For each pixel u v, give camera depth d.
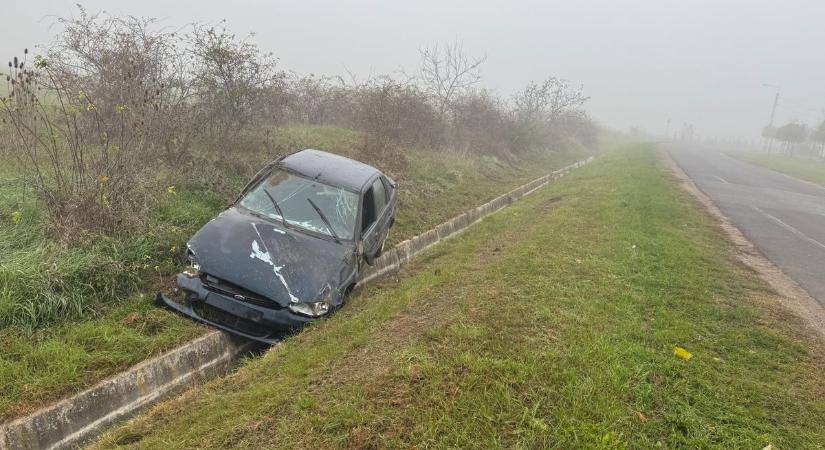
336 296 5.43
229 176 9.04
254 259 5.23
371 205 6.95
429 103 17.86
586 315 5.20
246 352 5.34
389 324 5.04
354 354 4.40
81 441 3.84
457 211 11.99
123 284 5.45
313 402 3.63
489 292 5.74
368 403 3.59
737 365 4.55
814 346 5.15
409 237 9.40
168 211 6.95
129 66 8.20
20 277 4.76
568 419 3.48
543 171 22.31
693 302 6.00
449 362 4.13
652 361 4.38
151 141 7.82
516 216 10.95
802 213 14.16
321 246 5.76
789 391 4.18
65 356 4.19
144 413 3.96
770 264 8.33
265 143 10.47
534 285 6.02
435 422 3.39
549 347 4.46
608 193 13.49
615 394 3.80
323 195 6.45
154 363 4.43
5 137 7.51
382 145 13.38
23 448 3.52
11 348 4.21
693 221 11.17
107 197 6.08
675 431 3.51
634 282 6.48
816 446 3.49
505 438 3.32
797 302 6.52
